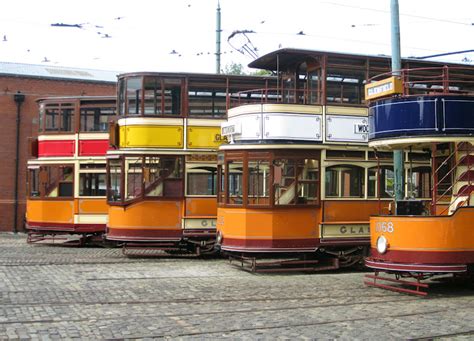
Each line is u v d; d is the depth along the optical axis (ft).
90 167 76.43
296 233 51.29
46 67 114.73
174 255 63.82
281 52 53.93
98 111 77.05
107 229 64.59
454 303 37.19
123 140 62.59
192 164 62.85
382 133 41.39
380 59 55.52
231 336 28.07
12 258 60.23
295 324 30.60
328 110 53.06
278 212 50.96
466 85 57.47
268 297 38.73
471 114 39.81
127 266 54.60
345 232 52.75
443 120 39.40
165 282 44.68
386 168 54.80
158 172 62.23
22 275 47.16
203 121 63.26
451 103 39.58
